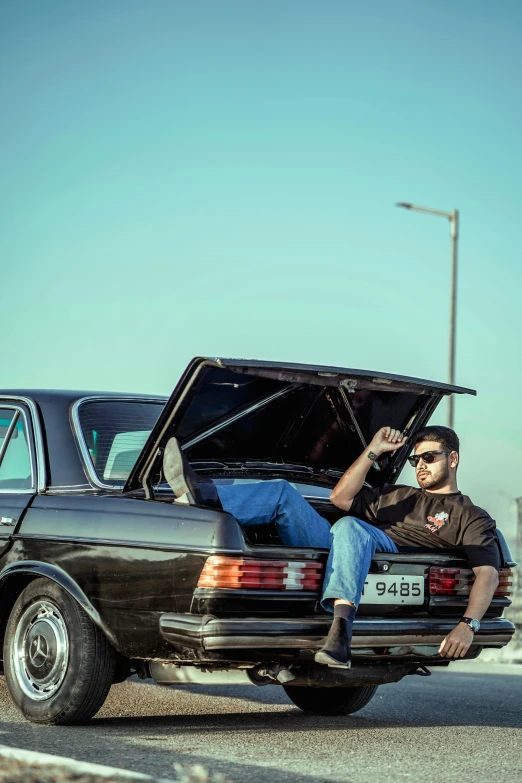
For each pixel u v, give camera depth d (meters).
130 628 5.18
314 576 5.22
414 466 5.99
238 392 5.60
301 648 5.09
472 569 5.74
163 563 5.11
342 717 6.29
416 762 4.76
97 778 3.95
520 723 6.18
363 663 5.48
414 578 5.56
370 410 6.16
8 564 5.71
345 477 6.00
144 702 6.65
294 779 4.28
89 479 5.74
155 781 3.93
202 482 5.26
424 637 5.48
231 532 4.99
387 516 5.97
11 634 5.68
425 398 6.18
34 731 5.22
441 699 7.26
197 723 5.80
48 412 6.08
